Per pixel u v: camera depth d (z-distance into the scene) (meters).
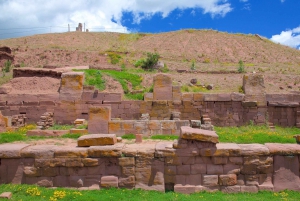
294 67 45.66
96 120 17.53
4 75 32.78
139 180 10.83
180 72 36.78
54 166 10.99
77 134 16.94
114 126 17.47
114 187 10.74
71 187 10.88
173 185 10.91
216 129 21.00
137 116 23.38
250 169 10.81
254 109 23.12
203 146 10.87
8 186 10.65
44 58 47.62
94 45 61.69
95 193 10.23
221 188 10.73
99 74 27.64
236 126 23.02
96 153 10.95
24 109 23.62
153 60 39.62
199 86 28.91
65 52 49.62
